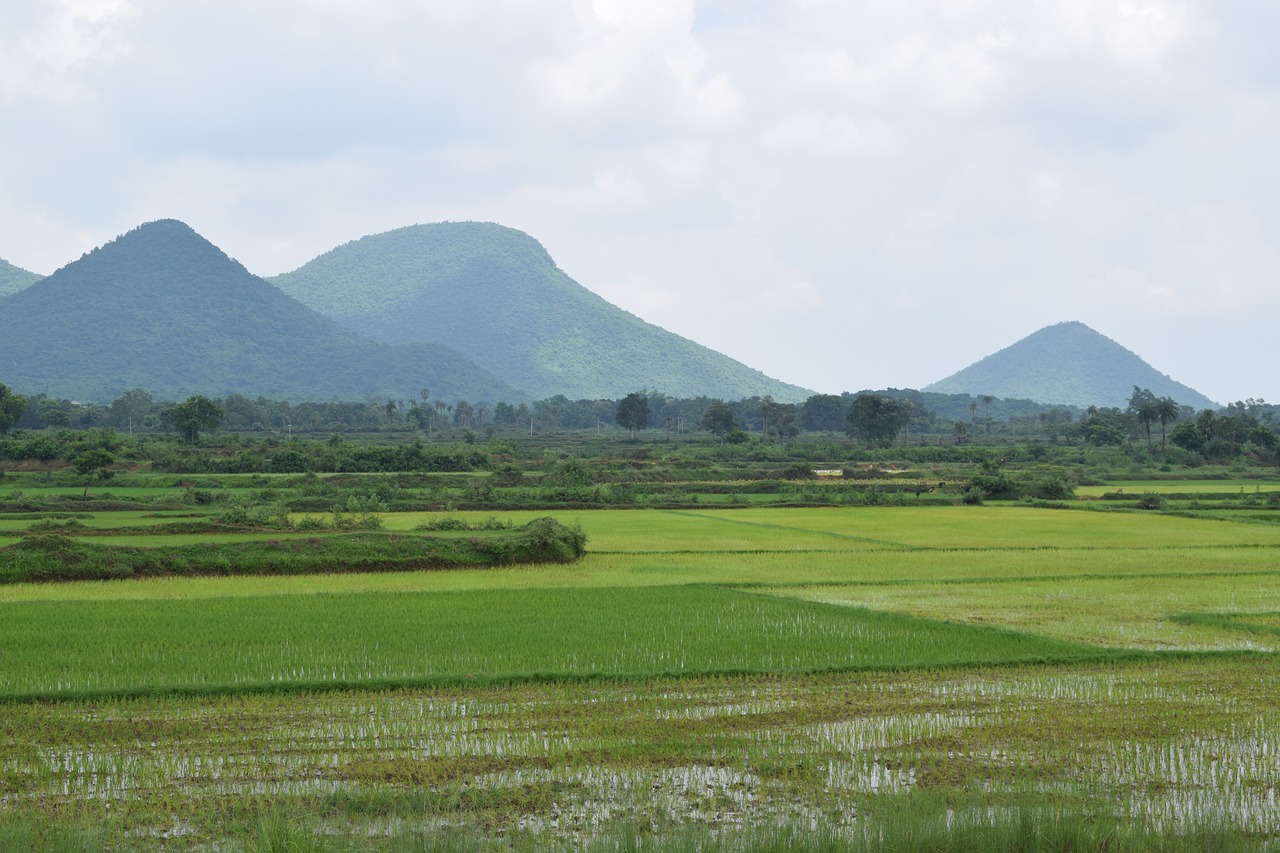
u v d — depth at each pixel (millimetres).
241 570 37312
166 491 82250
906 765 15930
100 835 12766
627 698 19656
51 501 66875
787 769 15695
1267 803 14594
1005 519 67688
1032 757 16344
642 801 14477
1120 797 14695
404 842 12664
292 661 22062
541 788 14820
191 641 23953
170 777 15055
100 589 33219
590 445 176500
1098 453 143375
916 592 34188
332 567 38500
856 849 12734
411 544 40344
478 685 20328
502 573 38969
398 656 22656
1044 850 12836
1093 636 26312
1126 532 57875
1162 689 20578
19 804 13945
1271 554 46125
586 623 26984
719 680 21094
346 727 17516
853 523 64250
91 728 17297
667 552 46031
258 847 12602
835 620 27672
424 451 107438
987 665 22438
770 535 55312
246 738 16875
